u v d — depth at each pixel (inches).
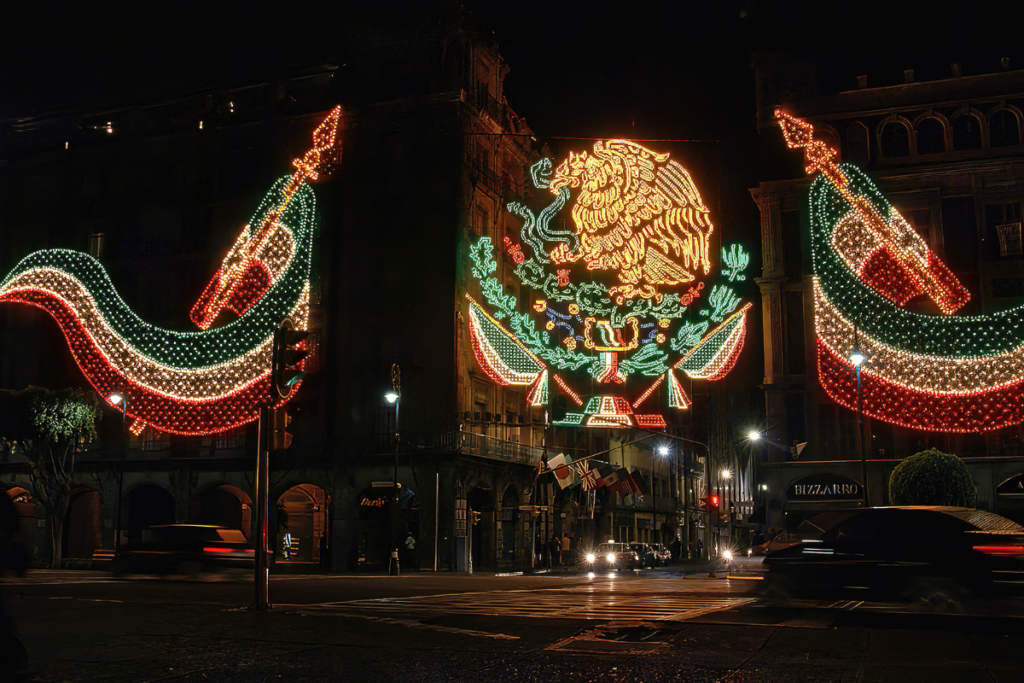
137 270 1903.3
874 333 1697.8
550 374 1911.9
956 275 1674.5
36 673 280.4
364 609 511.2
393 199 1770.4
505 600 616.1
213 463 1809.8
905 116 1743.4
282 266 1800.0
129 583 836.0
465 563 1676.9
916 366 1669.5
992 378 1631.4
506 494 1932.8
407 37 1792.6
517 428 1996.8
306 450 1733.5
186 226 1884.8
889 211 1718.8
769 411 1764.3
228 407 1818.4
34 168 1978.3
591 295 1870.1
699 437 2657.5
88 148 1951.3
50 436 1565.0
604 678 278.5
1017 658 316.2
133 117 1955.0
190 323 1859.0
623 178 1600.6
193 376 1845.5
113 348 1892.2
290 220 1806.1
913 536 522.9
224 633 382.3
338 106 1798.7
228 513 1850.4
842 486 1683.1
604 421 1863.9
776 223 1809.8
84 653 324.2
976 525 513.7
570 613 488.4
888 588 523.2
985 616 462.3
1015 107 1685.5
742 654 325.7
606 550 1887.3
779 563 562.3
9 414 1555.1
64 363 1932.8
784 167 1807.3
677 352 1872.5
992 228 1673.2
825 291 1731.1
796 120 1795.0
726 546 3093.0
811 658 316.5
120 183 1934.1
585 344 1844.2
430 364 1706.4
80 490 1888.5
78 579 916.6
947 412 1646.2
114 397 1702.8
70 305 1920.5
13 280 1950.1
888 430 1695.4
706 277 1843.0
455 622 430.9
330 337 1759.4
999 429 1628.9
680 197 1581.0
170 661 308.0
